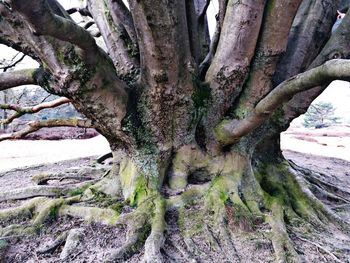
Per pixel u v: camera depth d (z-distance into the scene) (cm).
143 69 361
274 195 462
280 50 385
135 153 416
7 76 354
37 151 1313
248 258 336
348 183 768
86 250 347
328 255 352
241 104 414
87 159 1029
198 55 457
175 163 428
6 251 352
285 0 350
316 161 1074
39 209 426
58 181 625
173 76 357
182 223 382
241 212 391
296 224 417
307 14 443
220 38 405
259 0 354
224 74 399
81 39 273
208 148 430
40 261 336
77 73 328
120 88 372
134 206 407
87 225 389
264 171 501
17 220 420
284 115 451
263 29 378
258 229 382
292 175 503
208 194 409
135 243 343
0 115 1462
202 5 566
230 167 436
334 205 548
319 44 447
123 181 447
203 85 415
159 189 417
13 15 294
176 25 324
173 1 311
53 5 326
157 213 377
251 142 454
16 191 499
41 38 307
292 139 1852
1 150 1334
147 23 307
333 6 446
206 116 417
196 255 337
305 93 435
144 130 399
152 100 379
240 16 369
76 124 463
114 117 381
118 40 438
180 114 393
